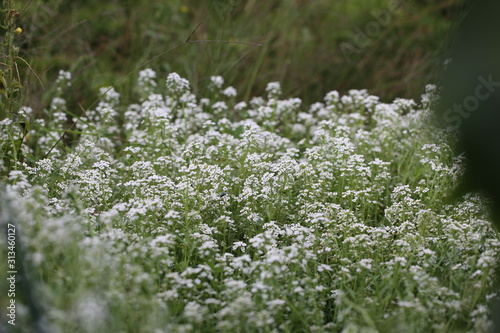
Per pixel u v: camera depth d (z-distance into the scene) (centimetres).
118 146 721
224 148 640
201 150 602
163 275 461
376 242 481
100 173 552
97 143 671
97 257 384
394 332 370
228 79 891
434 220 507
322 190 568
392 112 712
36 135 680
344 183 598
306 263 446
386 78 965
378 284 447
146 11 975
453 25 379
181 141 710
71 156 565
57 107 745
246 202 552
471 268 438
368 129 770
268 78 920
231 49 932
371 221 550
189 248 487
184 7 991
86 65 877
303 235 496
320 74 959
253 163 584
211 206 536
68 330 341
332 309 434
